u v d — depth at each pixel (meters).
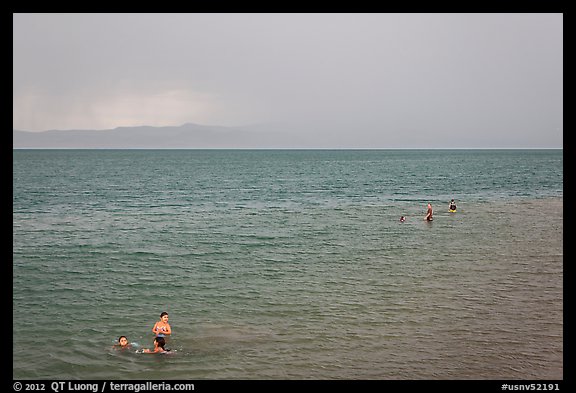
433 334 18.62
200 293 23.89
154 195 73.38
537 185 87.50
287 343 17.77
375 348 17.36
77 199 66.94
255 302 22.41
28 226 44.31
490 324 19.55
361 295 23.44
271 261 30.94
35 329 19.09
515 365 16.14
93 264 30.00
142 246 35.66
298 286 25.06
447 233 41.00
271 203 63.97
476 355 16.83
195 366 16.11
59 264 29.94
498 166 156.38
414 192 76.88
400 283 25.53
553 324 19.58
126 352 17.11
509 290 24.19
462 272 27.83
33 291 24.19
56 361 16.44
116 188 84.00
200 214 53.47
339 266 29.52
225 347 17.45
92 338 18.28
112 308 21.64
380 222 47.47
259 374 15.57
